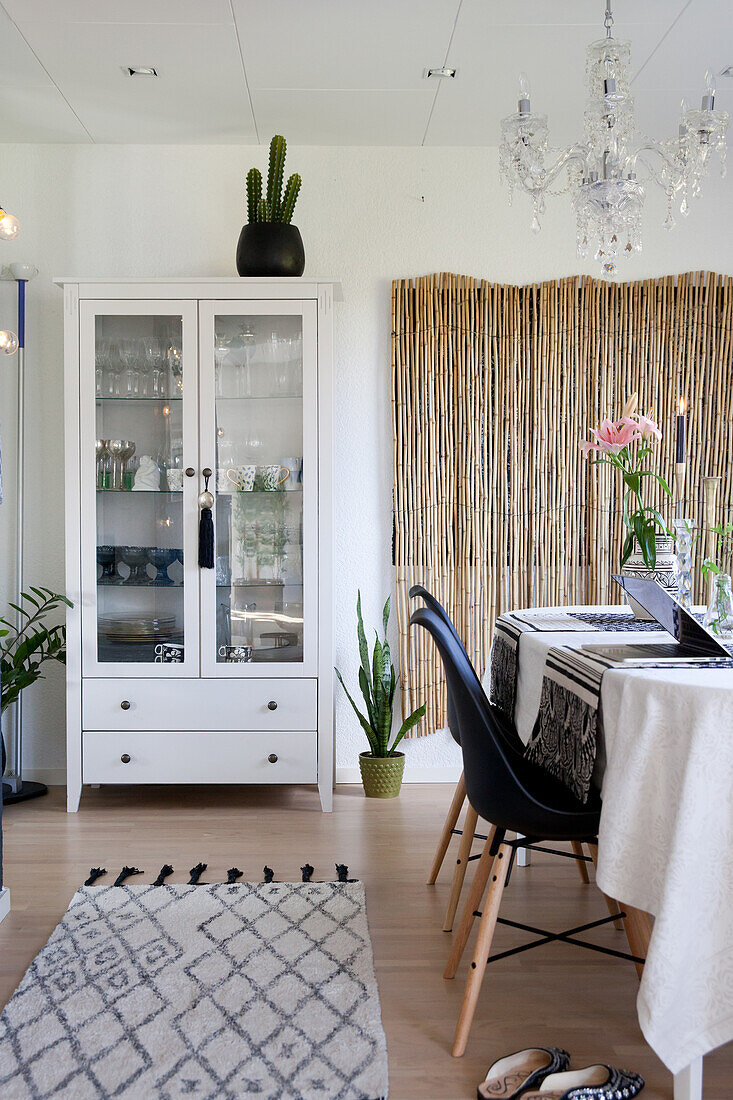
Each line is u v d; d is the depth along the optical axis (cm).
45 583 367
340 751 373
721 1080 173
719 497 369
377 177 364
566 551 367
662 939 152
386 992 204
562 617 263
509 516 367
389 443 367
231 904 248
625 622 252
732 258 368
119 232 362
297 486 330
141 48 284
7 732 362
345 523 369
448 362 363
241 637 332
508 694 246
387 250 365
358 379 367
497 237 367
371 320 366
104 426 330
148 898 251
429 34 275
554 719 199
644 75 303
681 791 153
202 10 262
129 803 342
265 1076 170
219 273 364
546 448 366
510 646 247
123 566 331
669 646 199
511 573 367
